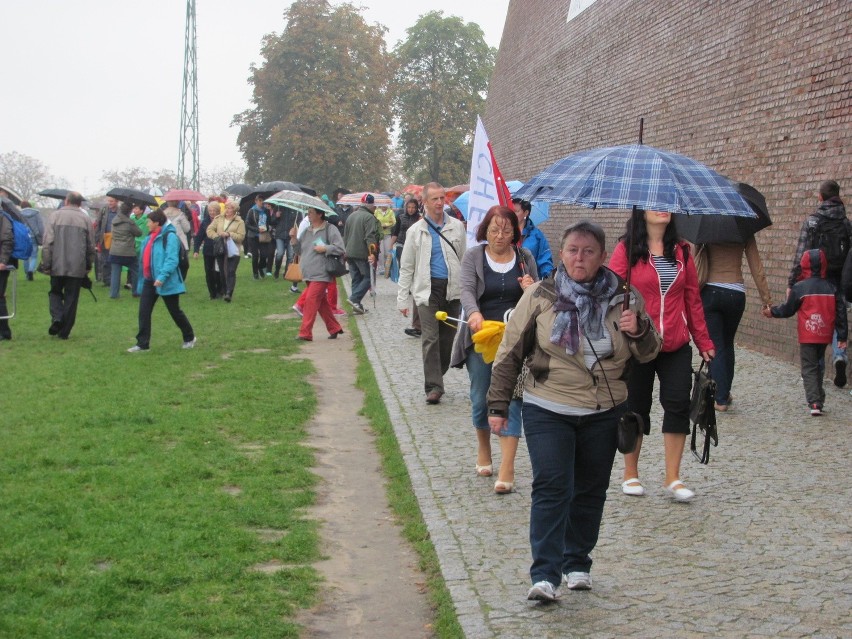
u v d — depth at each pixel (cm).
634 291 475
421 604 504
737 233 859
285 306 1838
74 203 1379
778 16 1285
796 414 900
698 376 622
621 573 517
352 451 817
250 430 855
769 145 1282
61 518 590
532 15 2969
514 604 475
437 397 955
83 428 835
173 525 589
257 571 530
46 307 1789
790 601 477
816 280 884
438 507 636
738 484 683
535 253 791
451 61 7250
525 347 477
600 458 475
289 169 6159
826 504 636
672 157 523
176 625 451
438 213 927
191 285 2250
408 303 945
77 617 450
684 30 1638
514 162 3053
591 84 2233
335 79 6088
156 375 1096
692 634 439
